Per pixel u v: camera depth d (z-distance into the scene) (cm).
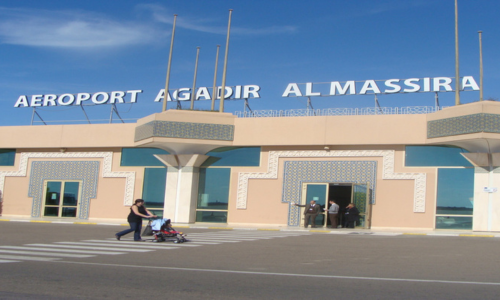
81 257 1298
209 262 1257
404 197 2819
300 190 3008
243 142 3077
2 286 862
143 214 1823
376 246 1709
